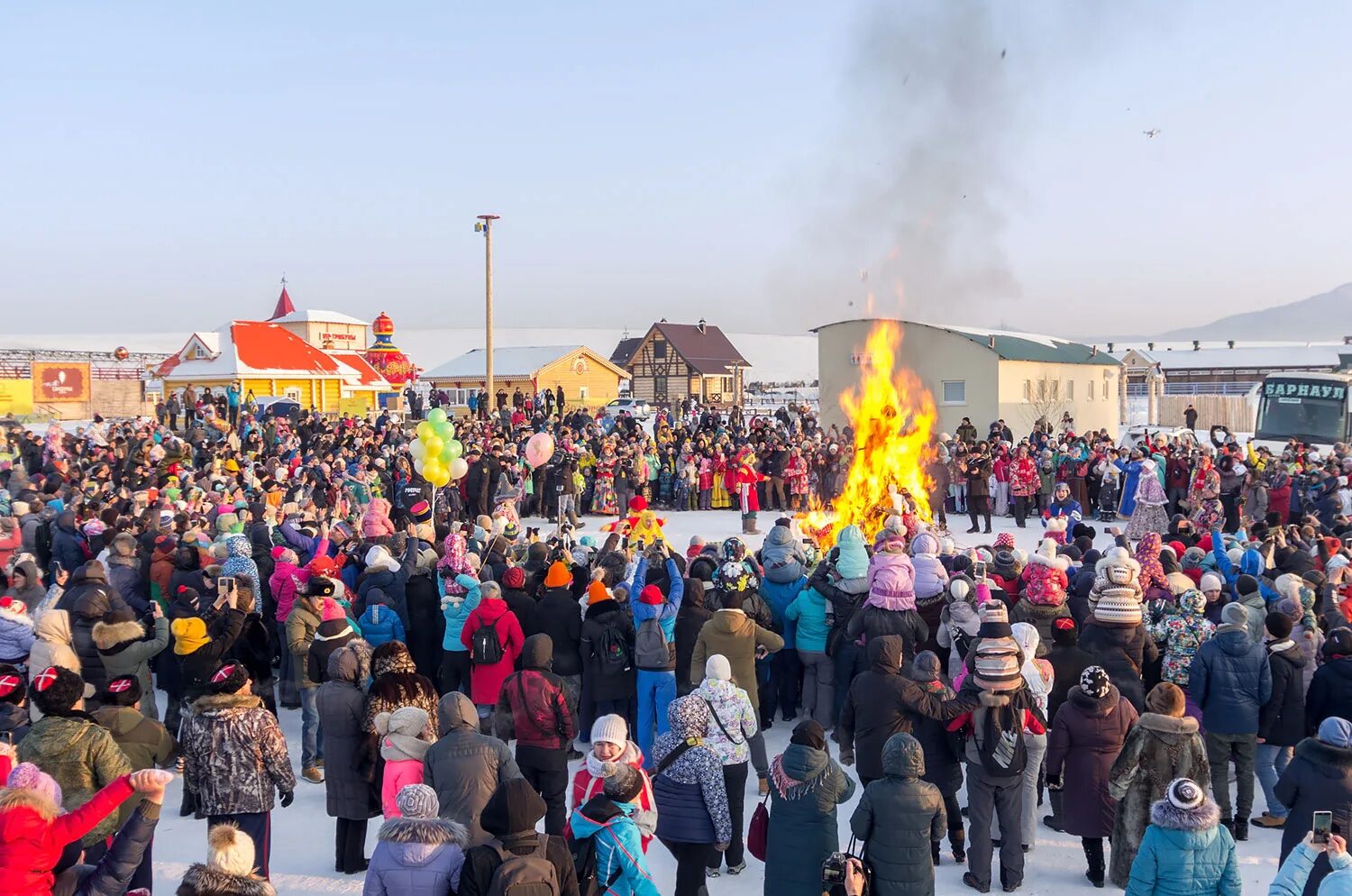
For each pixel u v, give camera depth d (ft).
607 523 80.59
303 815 27.04
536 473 83.82
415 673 22.74
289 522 40.27
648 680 28.40
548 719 22.95
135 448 91.40
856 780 28.96
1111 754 22.33
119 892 15.21
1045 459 81.05
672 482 88.28
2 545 40.68
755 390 333.01
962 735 22.86
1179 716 21.35
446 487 73.87
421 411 147.23
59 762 17.60
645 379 279.69
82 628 27.89
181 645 24.76
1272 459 75.92
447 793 18.63
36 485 70.49
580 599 33.42
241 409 118.93
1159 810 17.62
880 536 32.42
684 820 20.15
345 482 68.95
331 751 22.94
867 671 23.94
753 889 22.65
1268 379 114.01
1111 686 22.74
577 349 212.23
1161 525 71.46
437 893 15.08
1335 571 32.65
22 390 174.19
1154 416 164.14
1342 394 108.68
